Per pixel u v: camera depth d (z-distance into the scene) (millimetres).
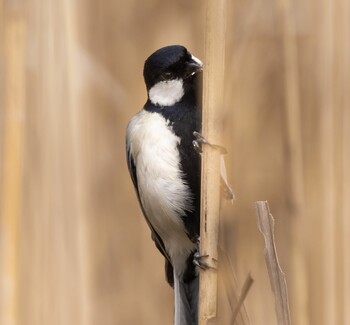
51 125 8273
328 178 7645
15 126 7492
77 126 8477
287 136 8008
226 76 6039
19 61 7531
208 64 6016
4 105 7539
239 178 8641
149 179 7547
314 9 8430
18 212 7473
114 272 10023
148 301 10078
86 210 8664
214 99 6004
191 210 7531
